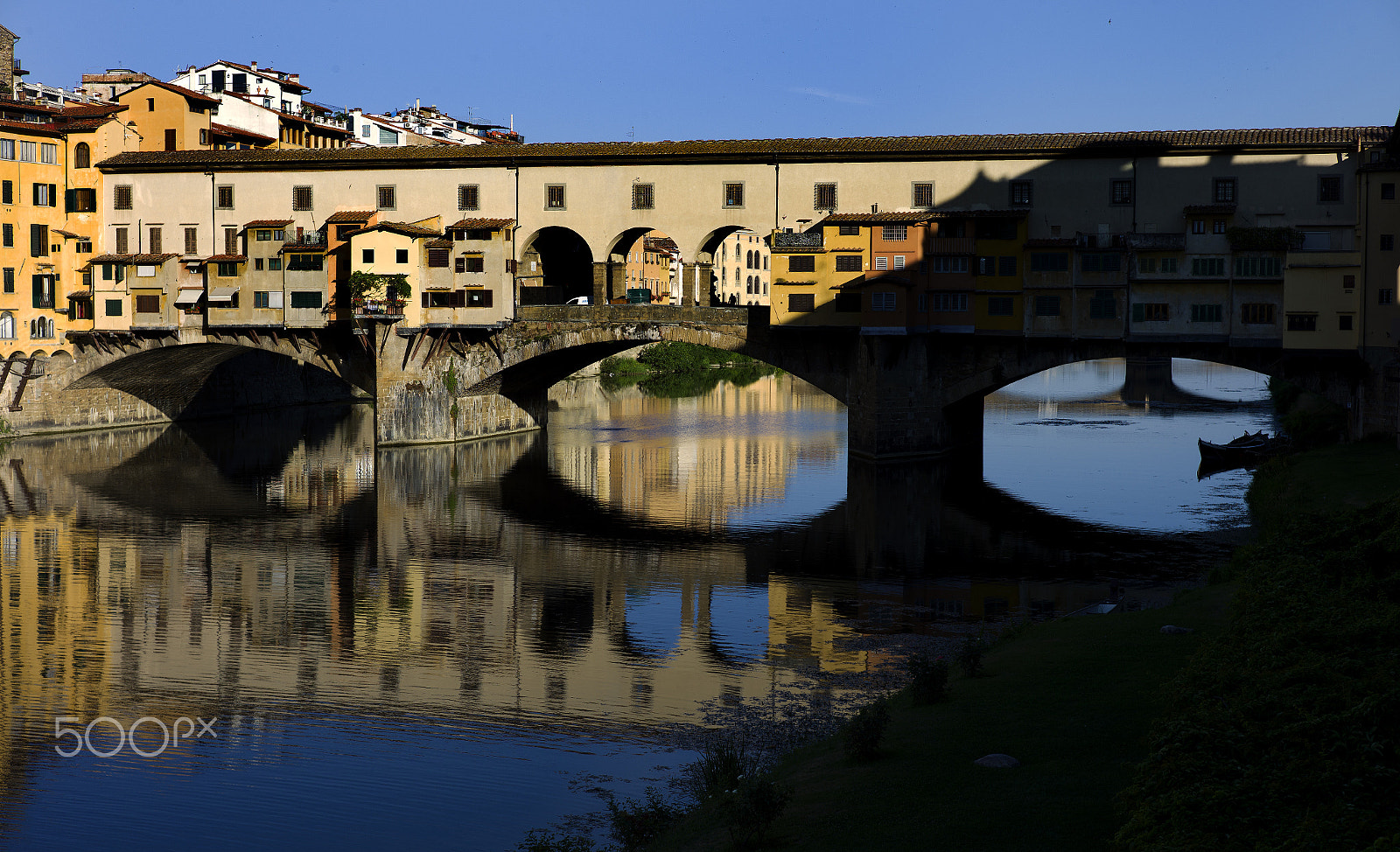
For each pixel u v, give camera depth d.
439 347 83.69
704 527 58.56
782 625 40.81
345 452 83.88
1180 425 97.81
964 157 73.19
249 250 82.12
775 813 19.41
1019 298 72.69
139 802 27.11
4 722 32.12
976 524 58.34
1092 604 42.69
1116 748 21.94
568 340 79.62
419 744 30.16
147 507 63.34
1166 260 69.75
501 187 79.75
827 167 75.25
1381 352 64.38
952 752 22.39
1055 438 89.44
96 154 85.12
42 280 84.75
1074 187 71.88
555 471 75.75
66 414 89.38
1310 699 17.70
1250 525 56.59
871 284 72.81
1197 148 69.25
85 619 42.06
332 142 125.38
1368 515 28.33
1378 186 64.19
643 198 77.88
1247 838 14.36
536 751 29.59
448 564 50.69
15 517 60.28
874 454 74.81
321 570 49.50
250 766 28.97
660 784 27.39
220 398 104.38
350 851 24.70
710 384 146.25
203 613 42.91
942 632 39.72
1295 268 66.12
